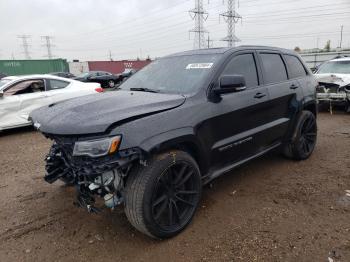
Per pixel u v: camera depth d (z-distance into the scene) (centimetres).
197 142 322
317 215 345
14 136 812
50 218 358
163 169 292
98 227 337
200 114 328
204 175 348
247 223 333
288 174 463
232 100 367
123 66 4894
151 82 396
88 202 300
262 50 448
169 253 290
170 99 320
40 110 355
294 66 510
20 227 341
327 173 464
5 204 396
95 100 331
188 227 329
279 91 443
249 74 409
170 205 308
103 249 300
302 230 317
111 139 263
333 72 1020
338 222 329
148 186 283
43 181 469
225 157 370
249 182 437
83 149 268
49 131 288
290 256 279
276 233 313
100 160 269
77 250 300
